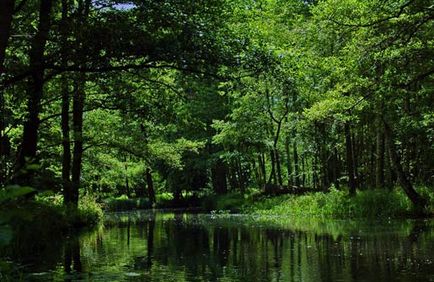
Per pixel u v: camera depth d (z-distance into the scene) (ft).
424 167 90.33
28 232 39.55
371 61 50.70
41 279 26.63
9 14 15.88
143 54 41.55
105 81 51.03
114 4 44.47
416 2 45.65
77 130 61.77
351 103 61.16
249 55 46.11
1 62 15.78
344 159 124.06
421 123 72.28
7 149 59.67
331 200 83.76
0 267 12.39
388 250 36.91
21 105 49.42
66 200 68.39
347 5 49.26
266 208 100.17
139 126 77.56
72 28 40.70
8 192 9.56
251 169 173.58
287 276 27.89
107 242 46.19
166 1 43.42
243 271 29.71
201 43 43.04
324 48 59.57
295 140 110.01
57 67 41.39
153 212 121.49
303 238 46.62
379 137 82.79
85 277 27.40
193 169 148.36
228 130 120.98
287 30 80.33
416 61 50.11
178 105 62.95
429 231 49.29
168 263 32.99
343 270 29.35
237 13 50.19
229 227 62.75
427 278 26.35
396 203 72.43
